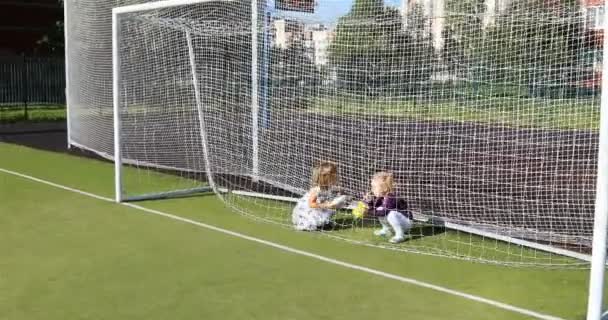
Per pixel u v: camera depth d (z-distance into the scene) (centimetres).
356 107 1075
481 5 962
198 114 945
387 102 1141
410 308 448
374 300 462
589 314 421
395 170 962
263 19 903
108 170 1041
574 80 879
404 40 1082
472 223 672
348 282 502
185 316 431
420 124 1198
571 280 513
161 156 1020
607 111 407
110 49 1122
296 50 940
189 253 576
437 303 458
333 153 933
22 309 441
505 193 858
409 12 1052
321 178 680
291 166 870
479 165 1038
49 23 4278
